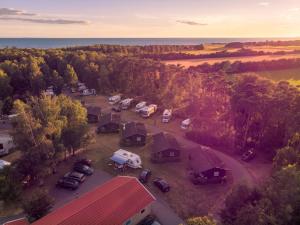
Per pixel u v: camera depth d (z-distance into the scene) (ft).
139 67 299.17
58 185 131.85
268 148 166.91
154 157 158.40
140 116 234.17
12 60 371.76
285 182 79.66
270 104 157.48
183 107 236.63
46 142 130.72
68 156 161.27
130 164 149.48
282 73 358.23
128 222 96.89
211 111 200.34
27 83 305.32
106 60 351.05
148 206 106.42
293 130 134.82
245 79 198.80
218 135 178.81
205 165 136.67
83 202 99.86
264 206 78.28
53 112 144.25
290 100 151.12
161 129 205.67
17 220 99.76
